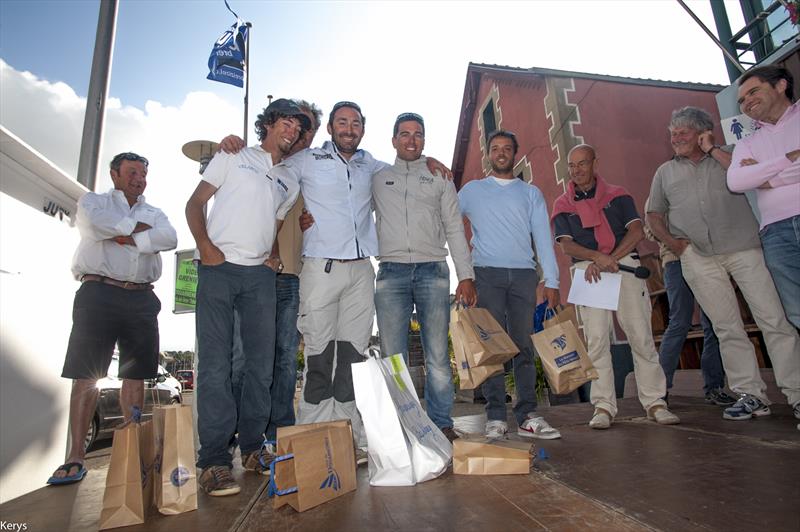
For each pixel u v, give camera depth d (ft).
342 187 10.18
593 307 11.75
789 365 10.48
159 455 7.23
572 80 31.55
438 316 10.07
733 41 19.33
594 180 12.45
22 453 9.29
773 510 5.17
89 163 13.82
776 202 9.73
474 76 43.55
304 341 9.72
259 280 8.98
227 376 8.38
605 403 11.53
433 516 5.84
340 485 7.13
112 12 14.80
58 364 10.71
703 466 7.13
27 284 9.77
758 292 10.86
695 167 11.76
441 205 10.64
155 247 10.85
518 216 11.27
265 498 7.38
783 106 9.80
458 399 37.50
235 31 25.26
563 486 6.67
